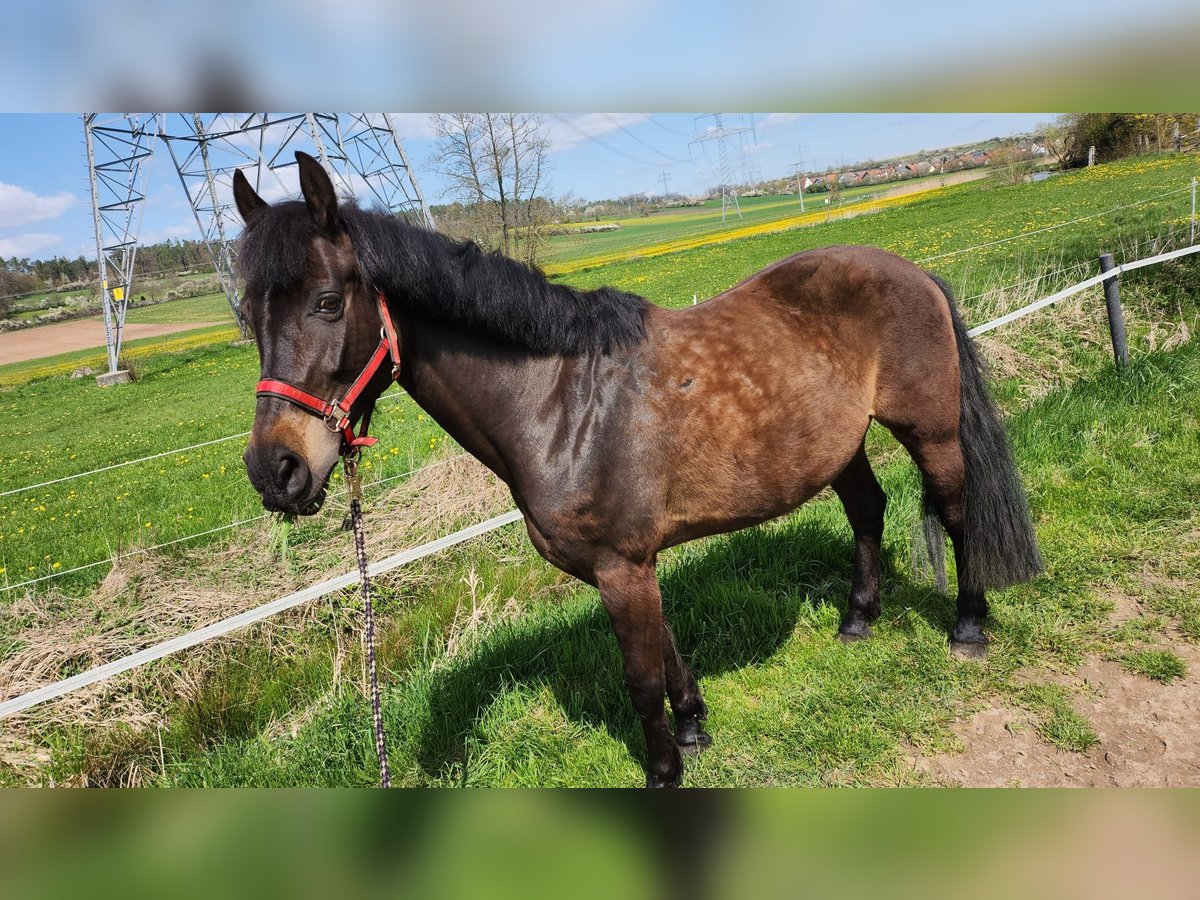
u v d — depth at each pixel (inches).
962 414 117.3
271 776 114.0
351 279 79.8
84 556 258.8
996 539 119.0
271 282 75.8
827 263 108.0
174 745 129.1
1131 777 99.7
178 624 159.8
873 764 107.9
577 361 93.7
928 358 110.2
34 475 521.7
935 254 676.1
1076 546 149.7
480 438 94.3
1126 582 137.6
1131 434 192.2
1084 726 108.5
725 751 114.3
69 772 122.0
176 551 215.2
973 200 1230.9
